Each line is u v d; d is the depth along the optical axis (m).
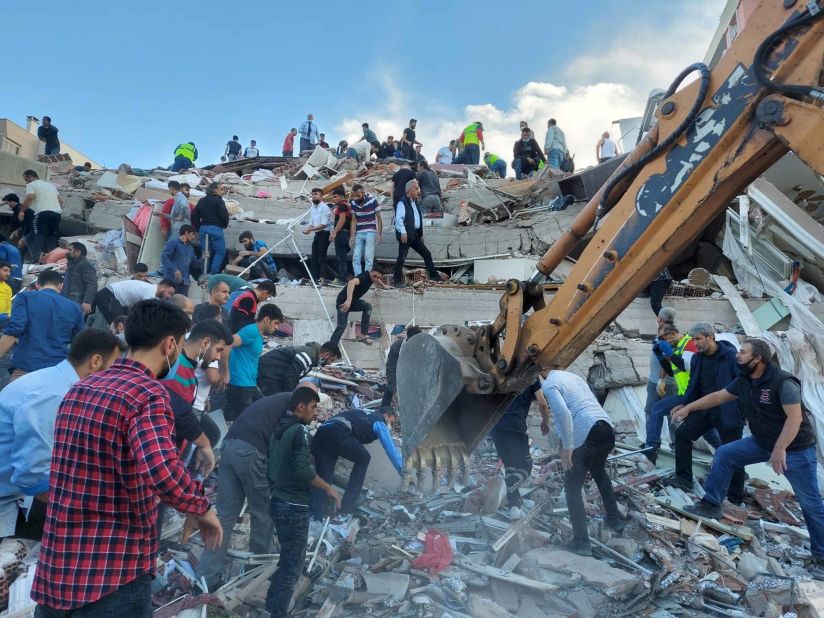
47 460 3.36
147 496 2.18
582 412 4.53
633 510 5.05
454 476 3.07
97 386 2.21
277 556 4.13
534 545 4.53
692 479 5.84
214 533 2.32
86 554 2.09
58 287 5.75
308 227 10.38
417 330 6.55
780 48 2.28
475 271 10.76
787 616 3.83
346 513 4.77
